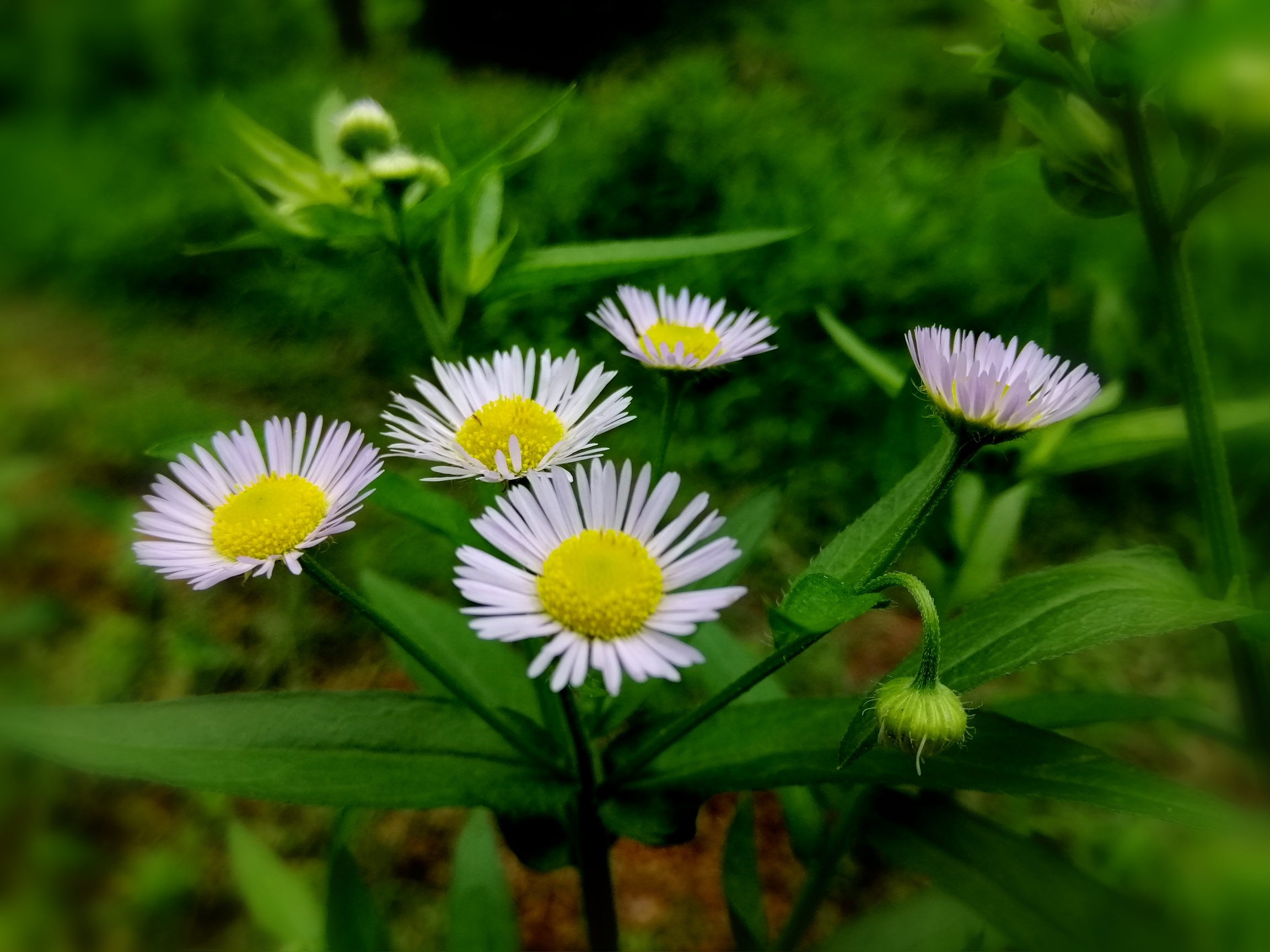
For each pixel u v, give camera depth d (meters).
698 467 0.23
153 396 0.29
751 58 0.55
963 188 0.33
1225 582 0.08
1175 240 0.08
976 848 0.07
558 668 0.06
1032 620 0.07
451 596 0.20
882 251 0.27
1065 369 0.07
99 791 0.18
